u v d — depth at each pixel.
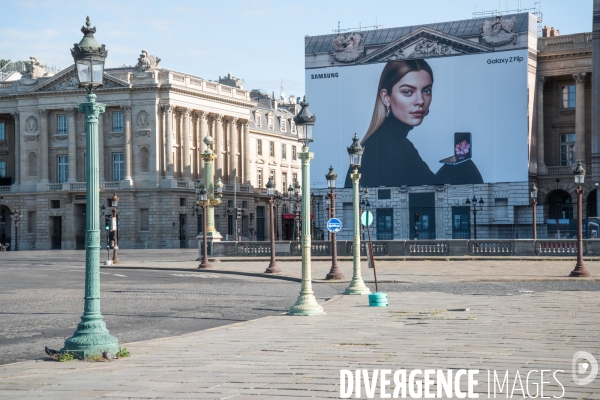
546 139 108.38
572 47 104.25
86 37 15.48
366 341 17.05
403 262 56.94
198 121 121.19
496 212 100.94
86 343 15.21
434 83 103.44
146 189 113.81
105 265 61.31
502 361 14.00
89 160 15.38
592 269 46.66
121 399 11.34
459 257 58.00
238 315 25.03
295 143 152.62
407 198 104.38
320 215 108.31
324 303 27.14
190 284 40.56
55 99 118.12
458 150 102.31
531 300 27.27
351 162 31.38
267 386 11.98
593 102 94.50
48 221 118.06
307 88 109.12
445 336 17.69
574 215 105.31
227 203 125.00
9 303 29.70
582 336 17.44
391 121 105.19
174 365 14.30
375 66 105.88
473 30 101.88
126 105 114.62
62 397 11.59
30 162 120.12
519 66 100.00
